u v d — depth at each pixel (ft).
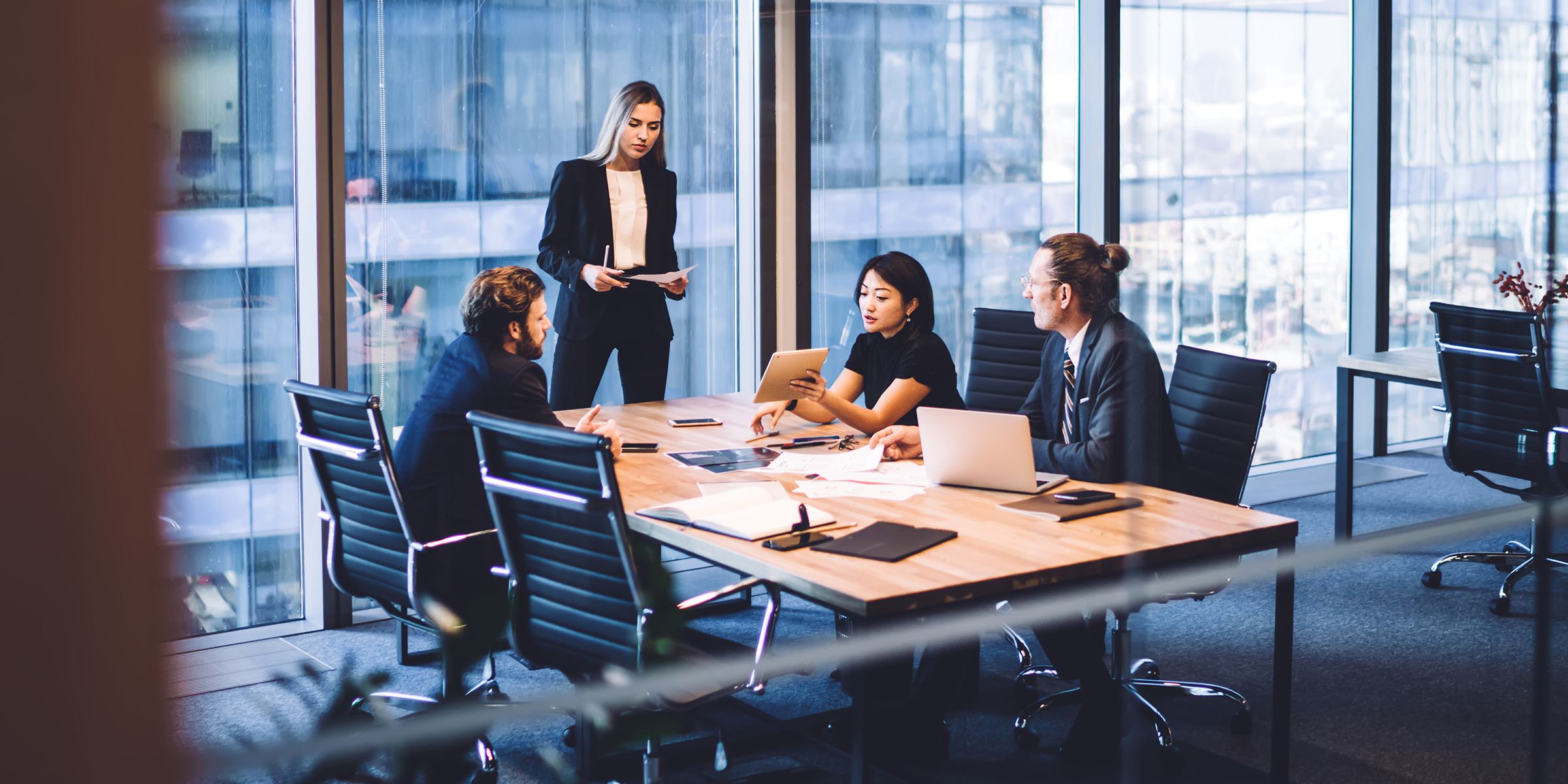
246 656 10.88
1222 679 10.03
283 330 11.66
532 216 12.87
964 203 15.84
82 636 0.92
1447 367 10.95
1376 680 9.70
